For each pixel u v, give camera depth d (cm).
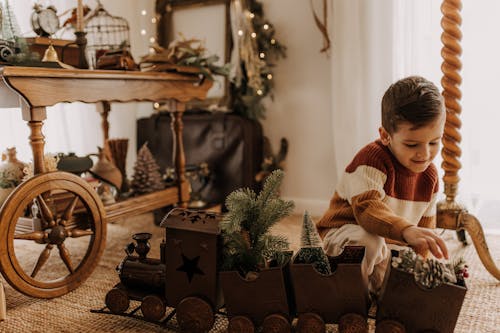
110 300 113
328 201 225
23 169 146
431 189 120
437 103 100
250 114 229
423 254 95
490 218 200
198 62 190
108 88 150
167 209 206
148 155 193
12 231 120
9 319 117
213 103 238
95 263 139
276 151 235
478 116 193
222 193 229
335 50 203
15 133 208
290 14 223
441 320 89
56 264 159
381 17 192
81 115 235
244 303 98
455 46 145
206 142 231
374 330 104
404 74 190
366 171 111
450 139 147
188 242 102
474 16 184
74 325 112
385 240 121
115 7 243
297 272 94
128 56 168
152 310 107
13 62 128
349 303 94
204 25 241
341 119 205
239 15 223
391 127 106
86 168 156
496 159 196
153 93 172
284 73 228
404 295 91
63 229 132
